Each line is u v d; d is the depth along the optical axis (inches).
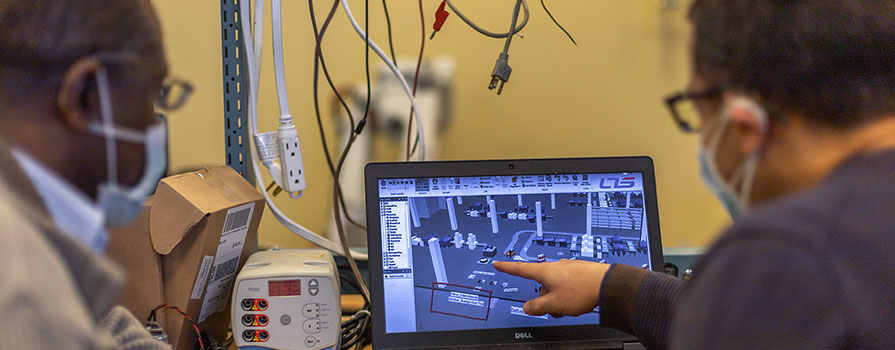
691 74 22.4
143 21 20.0
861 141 19.7
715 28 20.6
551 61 85.0
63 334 15.1
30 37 17.8
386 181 41.7
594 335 40.9
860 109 19.4
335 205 49.4
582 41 85.4
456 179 42.4
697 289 20.1
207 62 69.5
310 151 79.7
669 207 91.7
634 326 34.8
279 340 39.1
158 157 22.6
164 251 37.6
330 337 39.3
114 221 22.8
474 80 83.2
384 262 40.8
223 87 47.5
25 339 14.5
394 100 79.7
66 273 16.4
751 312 18.1
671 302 33.4
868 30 18.9
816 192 19.2
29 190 17.7
